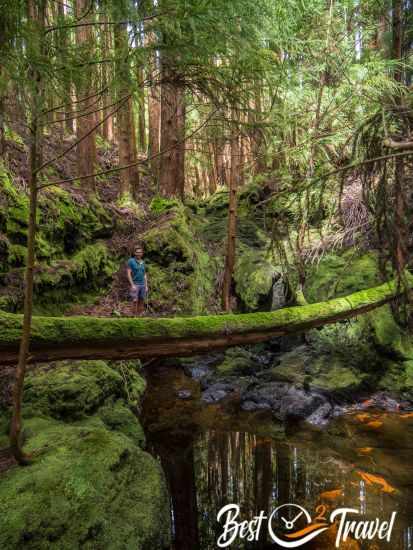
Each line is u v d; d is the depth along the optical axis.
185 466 4.32
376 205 3.05
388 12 6.61
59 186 8.35
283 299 8.89
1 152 6.90
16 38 1.79
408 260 3.12
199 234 11.48
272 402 6.02
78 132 9.61
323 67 5.62
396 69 5.37
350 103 5.46
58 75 1.97
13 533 2.22
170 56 2.35
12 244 6.08
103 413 4.55
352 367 6.75
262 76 2.87
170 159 11.55
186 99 3.96
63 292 6.89
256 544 3.11
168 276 8.95
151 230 9.67
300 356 7.29
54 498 2.53
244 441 4.91
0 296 5.25
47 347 3.40
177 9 1.98
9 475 2.74
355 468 4.19
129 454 3.38
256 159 5.17
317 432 5.15
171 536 3.19
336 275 8.05
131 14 1.89
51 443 3.24
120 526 2.67
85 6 2.06
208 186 20.30
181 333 4.18
